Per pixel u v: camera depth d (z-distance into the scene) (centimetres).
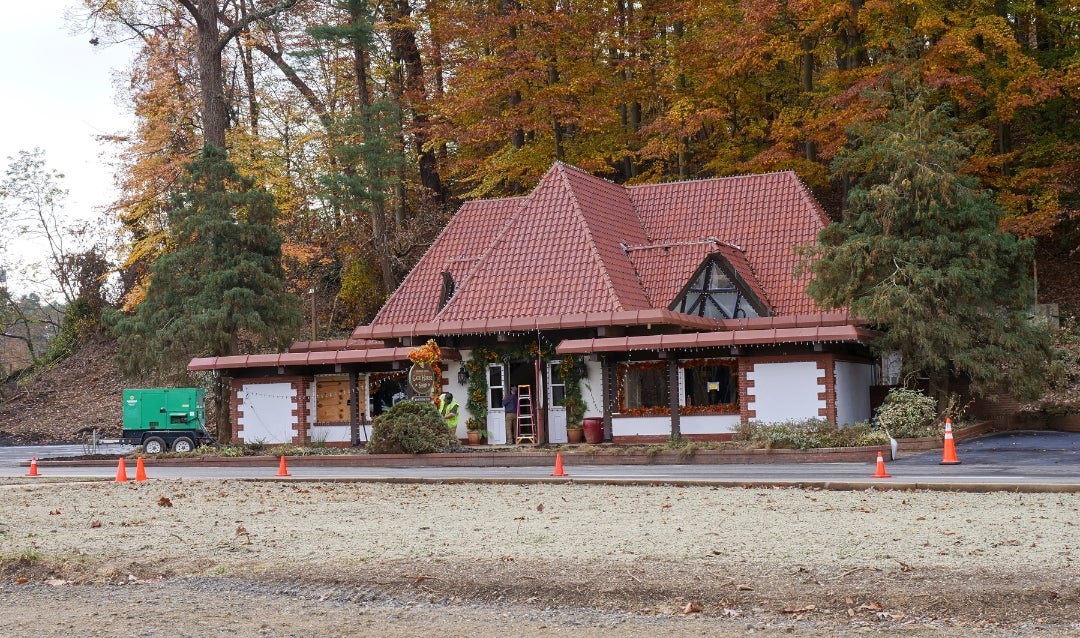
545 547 1491
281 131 5688
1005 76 4291
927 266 3147
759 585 1237
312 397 3781
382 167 4897
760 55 4681
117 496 2286
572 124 5372
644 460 2964
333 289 6062
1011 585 1175
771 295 3750
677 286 3756
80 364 6197
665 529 1609
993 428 3416
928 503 1800
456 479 2403
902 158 3225
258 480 2548
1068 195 4650
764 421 3195
